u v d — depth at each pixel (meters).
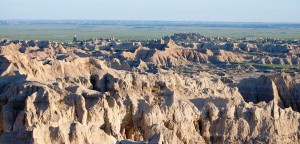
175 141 94.25
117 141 90.94
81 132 85.81
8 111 100.50
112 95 111.75
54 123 94.62
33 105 97.94
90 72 122.81
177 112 111.88
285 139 116.75
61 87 105.19
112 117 104.50
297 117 122.31
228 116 115.12
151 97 115.19
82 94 105.19
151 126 104.12
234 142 112.56
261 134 114.75
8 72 112.44
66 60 125.69
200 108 117.31
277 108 119.31
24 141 81.25
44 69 118.88
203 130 113.38
